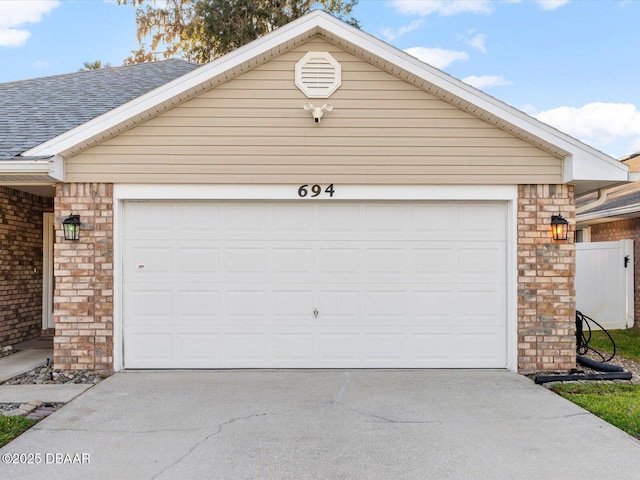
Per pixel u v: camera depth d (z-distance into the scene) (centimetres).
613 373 667
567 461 415
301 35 671
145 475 389
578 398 579
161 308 704
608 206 1155
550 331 697
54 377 663
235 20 2094
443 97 691
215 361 707
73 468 401
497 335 714
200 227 708
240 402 563
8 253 874
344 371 701
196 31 2200
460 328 714
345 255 714
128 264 703
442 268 716
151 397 581
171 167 689
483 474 392
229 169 691
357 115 693
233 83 691
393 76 693
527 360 696
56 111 890
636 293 1123
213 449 437
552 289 698
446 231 716
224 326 708
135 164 687
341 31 662
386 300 713
